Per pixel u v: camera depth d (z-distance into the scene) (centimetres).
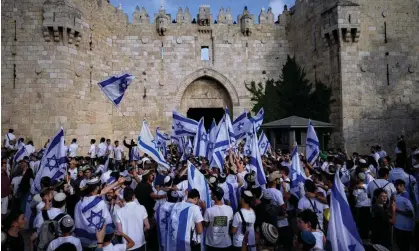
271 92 3675
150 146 1352
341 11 2959
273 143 2816
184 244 818
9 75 2777
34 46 2800
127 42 3631
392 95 3009
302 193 1141
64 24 2780
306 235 569
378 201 1041
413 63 3053
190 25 3728
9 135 2469
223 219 858
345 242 714
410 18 3062
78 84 2998
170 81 3675
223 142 1513
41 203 961
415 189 1155
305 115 3369
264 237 625
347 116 2959
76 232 787
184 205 855
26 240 1266
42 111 2773
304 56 3544
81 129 3020
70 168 1594
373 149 2284
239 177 1183
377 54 3016
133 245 820
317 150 1495
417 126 3022
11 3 2806
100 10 3372
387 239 1029
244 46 3766
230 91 3722
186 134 1961
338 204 736
